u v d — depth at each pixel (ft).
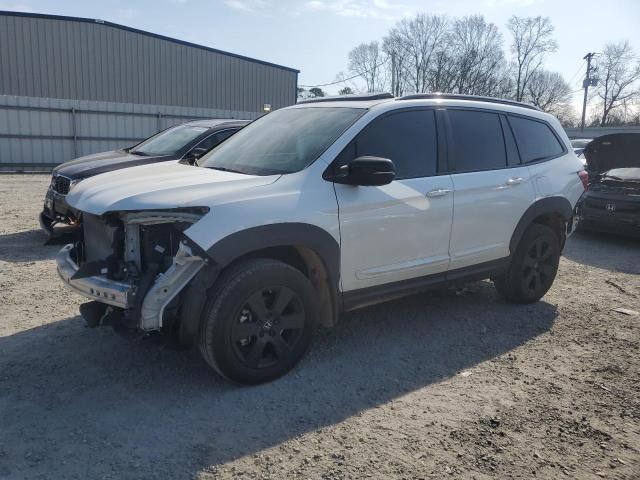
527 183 17.75
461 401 12.22
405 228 14.47
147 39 93.04
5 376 12.69
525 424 11.33
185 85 98.02
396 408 11.84
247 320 12.24
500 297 19.75
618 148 34.96
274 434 10.71
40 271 21.01
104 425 10.82
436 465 9.88
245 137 16.16
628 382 13.34
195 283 11.35
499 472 9.75
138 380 12.68
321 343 15.21
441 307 18.52
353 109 14.87
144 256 11.98
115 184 13.00
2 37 82.38
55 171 25.66
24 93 85.05
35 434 10.44
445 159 15.71
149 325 11.03
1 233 27.50
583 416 11.70
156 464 9.68
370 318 17.28
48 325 15.70
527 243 18.15
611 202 31.32
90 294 11.99
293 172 13.07
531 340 15.90
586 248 30.32
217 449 10.17
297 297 12.80
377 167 12.58
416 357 14.51
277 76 109.19
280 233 12.13
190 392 12.21
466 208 15.87
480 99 17.56
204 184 12.23
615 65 199.52
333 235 13.05
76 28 87.10
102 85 90.43
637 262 26.84
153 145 29.19
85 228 13.76
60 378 12.68
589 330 16.81
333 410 11.68
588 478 9.68
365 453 10.18
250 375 12.31
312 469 9.68
